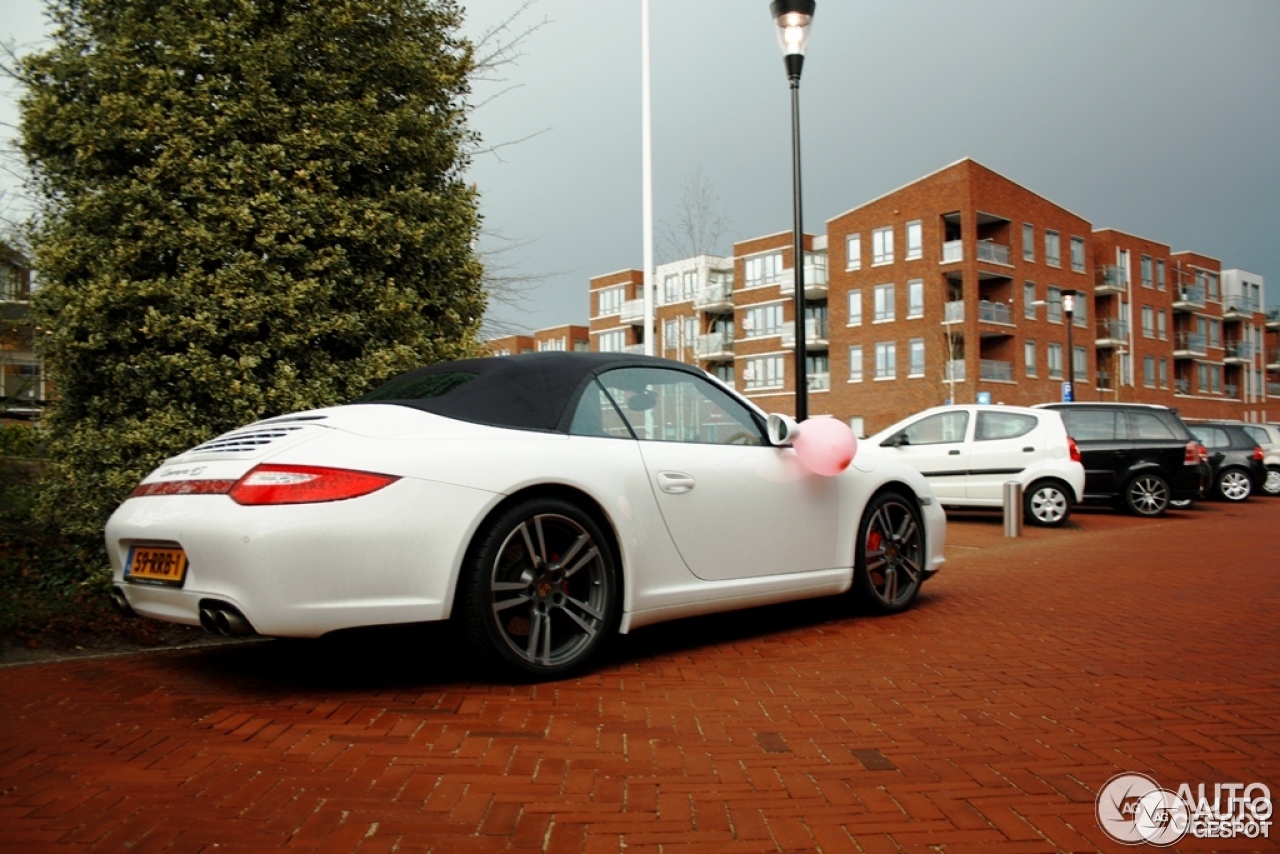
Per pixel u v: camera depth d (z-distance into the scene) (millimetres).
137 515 3811
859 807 2652
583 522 4016
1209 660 4418
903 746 3178
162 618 3760
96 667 4266
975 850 2385
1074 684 3980
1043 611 5758
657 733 3305
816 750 3135
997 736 3283
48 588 5242
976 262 42625
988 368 43250
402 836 2436
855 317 46875
